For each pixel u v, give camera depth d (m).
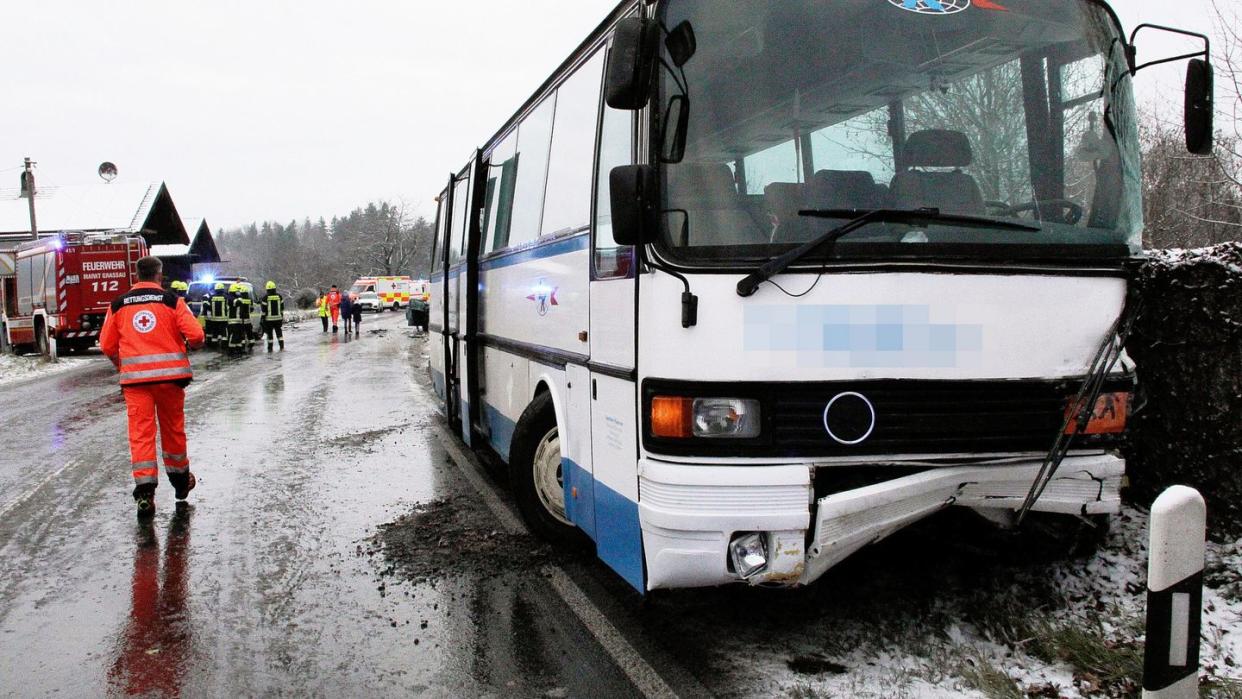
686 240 3.43
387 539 5.86
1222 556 4.14
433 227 11.66
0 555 5.75
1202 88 3.85
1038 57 3.81
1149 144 9.73
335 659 4.07
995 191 3.65
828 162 3.55
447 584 4.97
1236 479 4.23
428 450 9.03
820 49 3.66
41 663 4.11
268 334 24.59
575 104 4.98
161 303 6.71
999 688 3.40
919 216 3.43
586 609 4.52
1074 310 3.53
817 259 3.33
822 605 4.25
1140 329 4.61
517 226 6.27
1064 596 4.08
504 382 6.58
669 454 3.41
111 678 3.94
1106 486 3.62
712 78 3.58
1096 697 3.33
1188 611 2.71
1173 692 2.72
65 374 19.38
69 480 7.93
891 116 3.64
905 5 3.73
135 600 4.88
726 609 4.33
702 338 3.34
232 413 11.93
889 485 3.36
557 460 5.53
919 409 3.38
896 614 4.09
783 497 3.31
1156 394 4.56
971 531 4.25
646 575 3.69
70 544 5.96
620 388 3.88
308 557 5.55
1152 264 4.57
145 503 6.56
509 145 6.83
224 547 5.80
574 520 4.79
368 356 22.41
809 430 3.32
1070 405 3.50
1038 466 3.50
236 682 3.87
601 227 4.23
